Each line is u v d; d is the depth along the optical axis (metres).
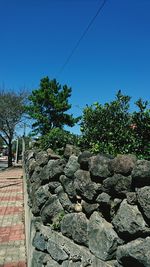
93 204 3.19
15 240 6.89
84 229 3.28
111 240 2.74
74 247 3.40
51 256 3.90
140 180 2.51
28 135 19.97
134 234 2.50
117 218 2.68
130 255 2.46
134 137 4.07
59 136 6.49
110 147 4.12
